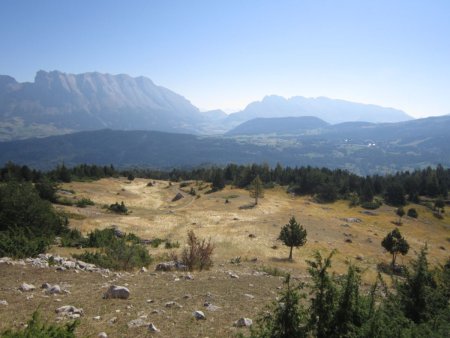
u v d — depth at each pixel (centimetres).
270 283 1952
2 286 1453
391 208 11681
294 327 778
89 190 10375
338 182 13762
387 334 769
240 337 892
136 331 1039
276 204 10081
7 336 756
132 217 7038
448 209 12275
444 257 6819
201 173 18375
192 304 1369
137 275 1925
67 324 851
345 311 802
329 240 6369
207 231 6066
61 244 3306
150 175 19950
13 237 2294
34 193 3359
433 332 830
